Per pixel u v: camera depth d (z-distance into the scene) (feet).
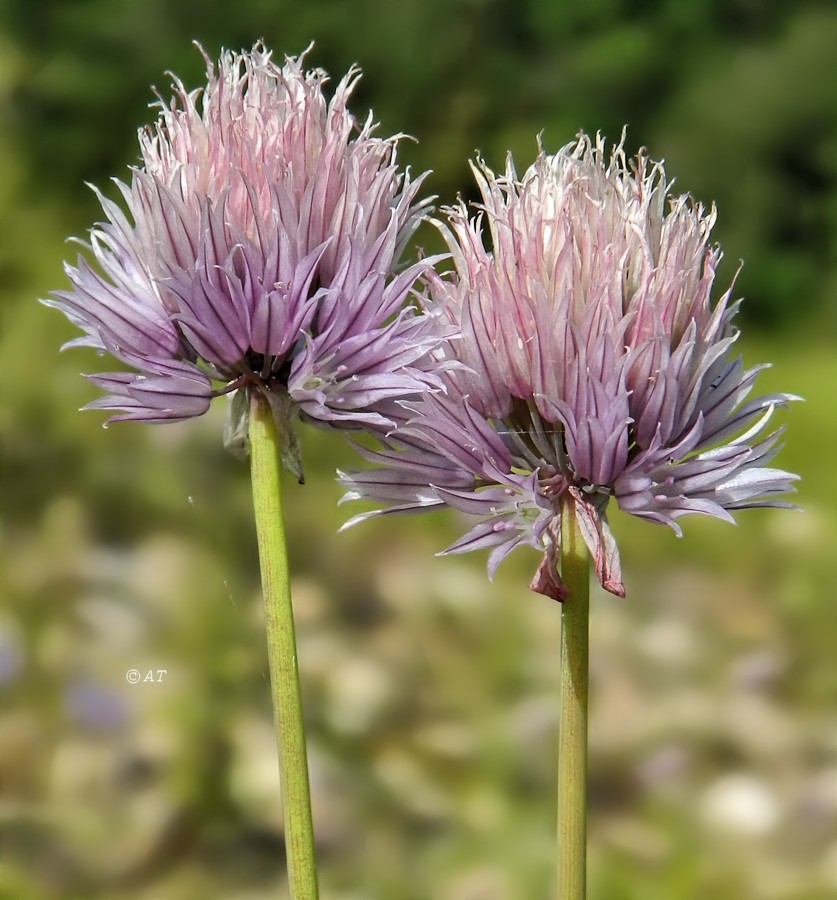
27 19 2.45
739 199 2.67
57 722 1.25
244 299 0.79
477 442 0.79
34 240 2.08
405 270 0.81
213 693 1.27
